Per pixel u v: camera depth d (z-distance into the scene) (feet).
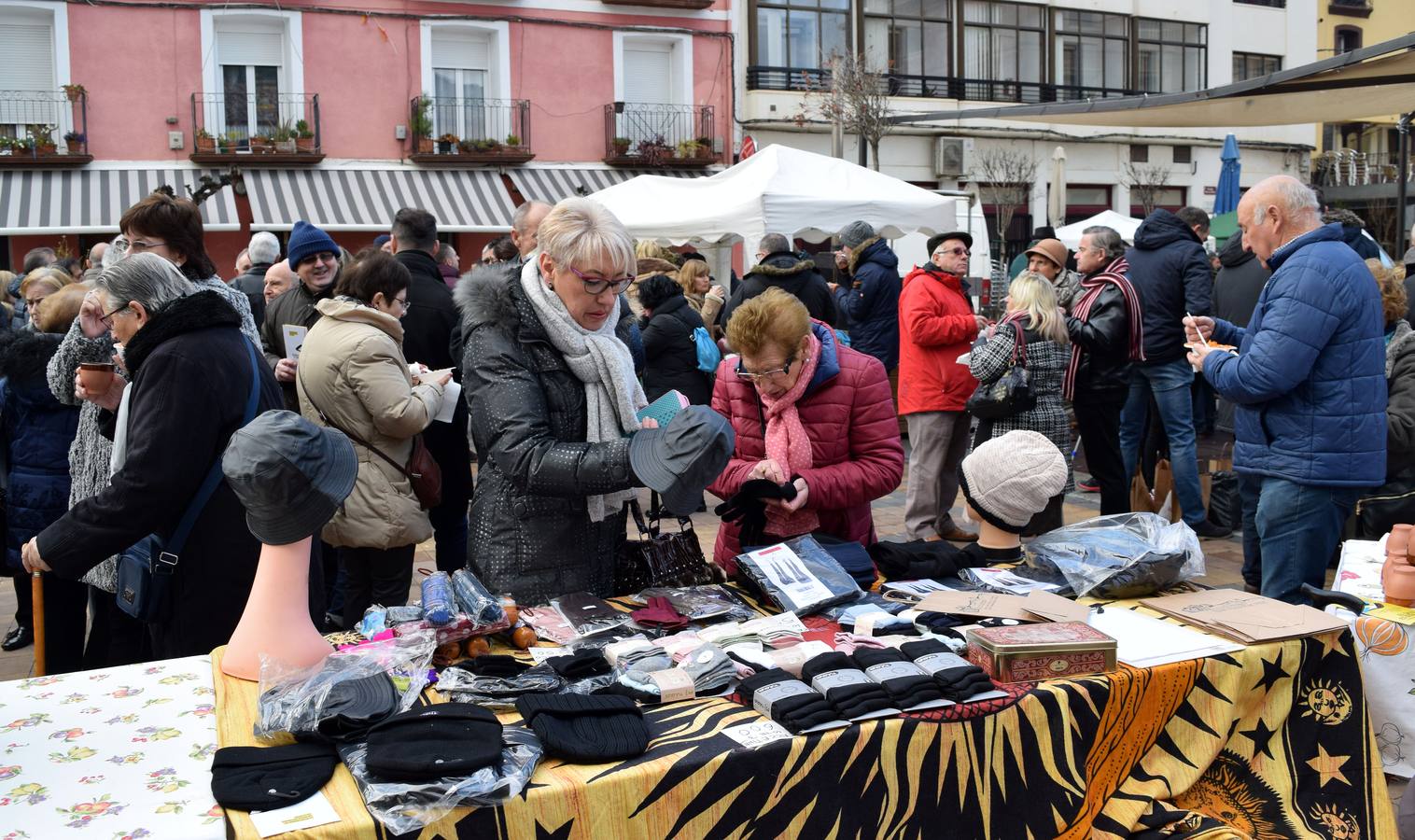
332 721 6.16
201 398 8.47
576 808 5.76
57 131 49.60
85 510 8.36
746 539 10.59
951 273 19.47
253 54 53.06
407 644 7.29
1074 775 7.13
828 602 8.79
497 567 8.76
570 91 58.49
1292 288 11.69
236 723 6.52
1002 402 17.08
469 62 57.11
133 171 50.88
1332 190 76.33
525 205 15.10
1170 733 7.64
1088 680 7.29
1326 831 7.88
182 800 5.68
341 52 53.93
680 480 7.24
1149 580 9.23
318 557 9.21
